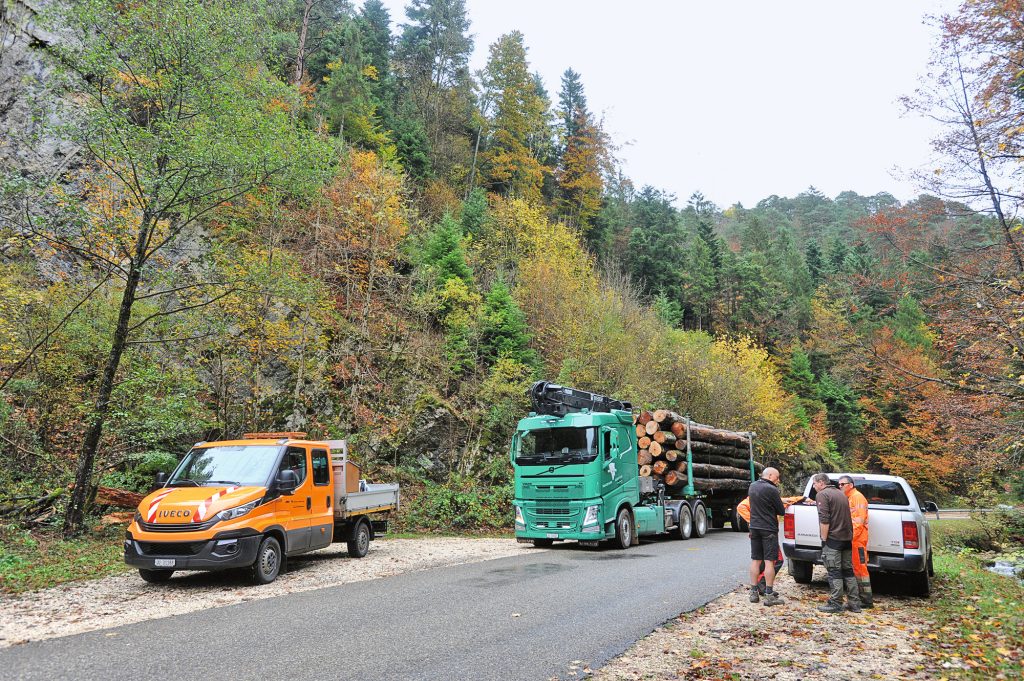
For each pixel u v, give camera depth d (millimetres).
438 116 47781
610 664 5324
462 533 18562
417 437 22781
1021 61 11195
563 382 24766
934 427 14133
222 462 10297
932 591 9289
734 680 4992
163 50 13273
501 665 5223
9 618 7051
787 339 55625
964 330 12617
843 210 118500
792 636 6453
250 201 18469
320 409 21109
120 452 15461
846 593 8406
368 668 5109
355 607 7535
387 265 24344
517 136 50219
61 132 12852
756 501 8219
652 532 15867
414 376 23812
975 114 11773
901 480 9430
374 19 51438
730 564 11570
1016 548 14898
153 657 5414
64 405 14648
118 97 13469
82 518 12594
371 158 24562
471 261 30922
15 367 14320
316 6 38562
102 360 15383
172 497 9227
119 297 16266
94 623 6820
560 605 7668
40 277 15680
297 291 16094
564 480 14219
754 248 70000
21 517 12680
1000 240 12500
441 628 6480
